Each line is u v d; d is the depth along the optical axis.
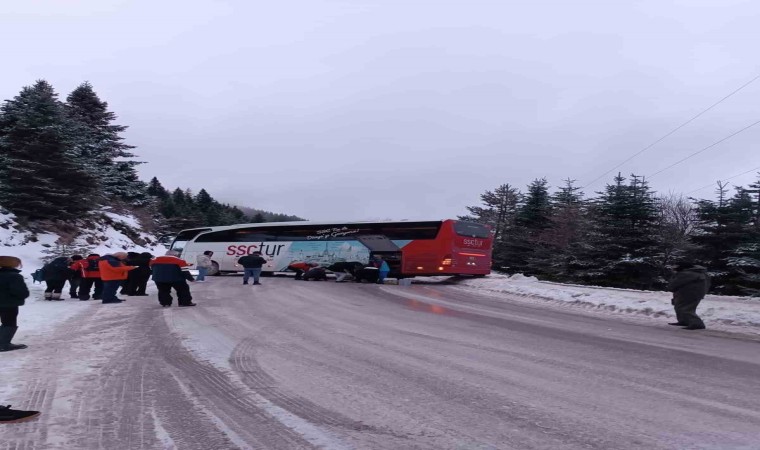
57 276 18.16
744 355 10.12
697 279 13.87
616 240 43.03
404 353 9.75
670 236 43.84
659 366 8.99
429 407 6.48
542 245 56.78
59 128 40.00
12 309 9.63
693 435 5.56
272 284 28.11
